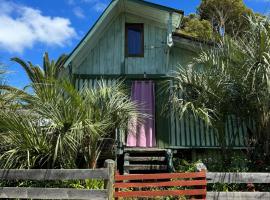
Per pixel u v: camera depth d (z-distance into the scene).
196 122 13.48
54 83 10.55
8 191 8.65
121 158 12.88
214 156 13.28
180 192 8.46
